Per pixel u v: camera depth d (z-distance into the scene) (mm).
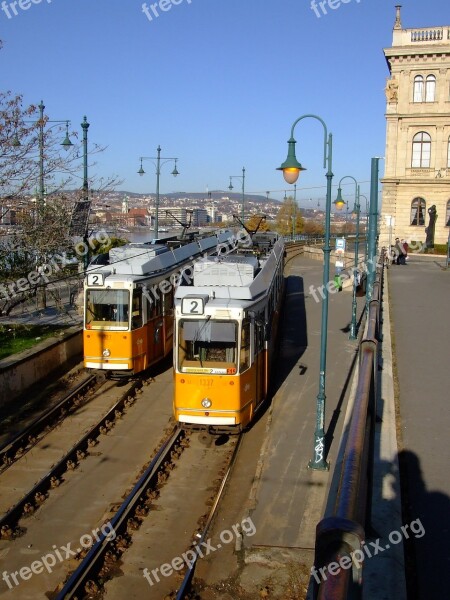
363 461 4812
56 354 20328
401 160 56906
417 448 8625
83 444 14234
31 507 11227
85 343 18000
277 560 9125
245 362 13484
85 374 20062
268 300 15734
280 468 12078
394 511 6133
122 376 18531
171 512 11156
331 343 22562
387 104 56531
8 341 21359
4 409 16547
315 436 11984
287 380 17875
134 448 14172
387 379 11852
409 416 10109
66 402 17000
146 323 18625
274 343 19391
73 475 12789
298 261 56219
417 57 55062
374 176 22531
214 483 12273
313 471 11891
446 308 22656
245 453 13547
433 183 56188
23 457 13648
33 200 22000
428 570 5582
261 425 14984
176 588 8844
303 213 87812
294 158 12188
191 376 13242
